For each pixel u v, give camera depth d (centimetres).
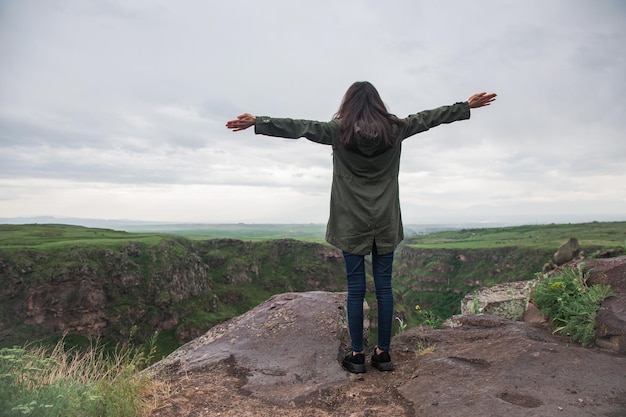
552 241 13425
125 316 7606
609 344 362
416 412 281
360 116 338
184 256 9094
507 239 17238
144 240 8931
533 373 303
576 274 442
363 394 322
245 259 10788
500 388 287
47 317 6962
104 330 7338
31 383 285
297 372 371
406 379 344
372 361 382
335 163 360
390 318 366
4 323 6631
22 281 7006
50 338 6875
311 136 340
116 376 310
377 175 351
